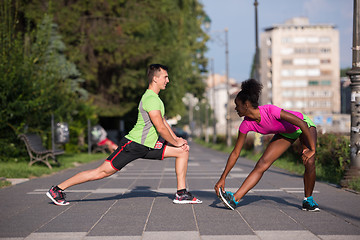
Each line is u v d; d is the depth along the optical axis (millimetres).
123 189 7777
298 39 118312
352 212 5309
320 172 10195
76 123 20312
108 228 4469
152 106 5637
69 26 22219
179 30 30375
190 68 30000
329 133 11992
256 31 22094
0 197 6699
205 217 5027
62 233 4254
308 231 4293
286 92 118125
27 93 13109
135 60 25062
